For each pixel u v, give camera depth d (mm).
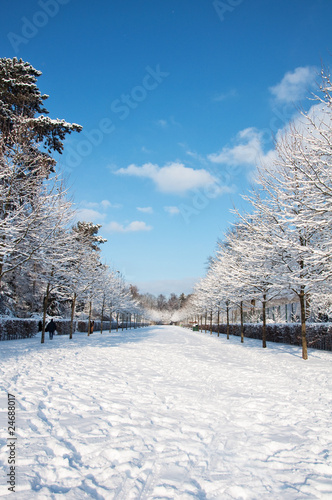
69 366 9180
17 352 12359
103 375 7934
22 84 15906
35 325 24500
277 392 6625
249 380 7922
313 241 12617
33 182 13766
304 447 3787
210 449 3707
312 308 18141
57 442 3611
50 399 5367
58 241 14734
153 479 2957
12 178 13219
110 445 3625
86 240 22891
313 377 8352
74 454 3373
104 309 35406
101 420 4461
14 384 6379
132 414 4816
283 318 27312
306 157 10477
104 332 36219
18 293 27594
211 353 14508
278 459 3471
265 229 13383
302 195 10320
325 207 10031
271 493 2783
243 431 4312
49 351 13023
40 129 16516
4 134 14070
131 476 2990
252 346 17797
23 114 15945
